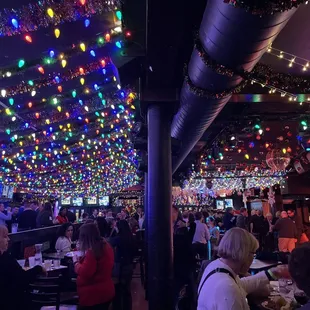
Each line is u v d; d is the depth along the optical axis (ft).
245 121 24.40
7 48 17.13
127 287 16.02
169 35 9.96
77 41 16.44
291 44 13.14
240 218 24.16
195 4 8.89
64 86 23.26
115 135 38.34
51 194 90.79
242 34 6.86
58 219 34.53
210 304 5.83
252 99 15.70
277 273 8.89
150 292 12.67
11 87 20.04
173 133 18.69
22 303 9.43
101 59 18.25
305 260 4.69
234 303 5.71
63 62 14.78
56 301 12.66
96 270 11.28
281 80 13.96
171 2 8.82
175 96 13.23
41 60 17.94
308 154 33.63
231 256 6.42
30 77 20.39
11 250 19.07
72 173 63.52
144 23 11.68
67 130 34.22
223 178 56.49
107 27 15.69
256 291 8.73
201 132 17.42
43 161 51.90
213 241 29.78
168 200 13.26
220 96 10.38
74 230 30.04
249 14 6.12
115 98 25.04
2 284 9.04
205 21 7.63
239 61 8.14
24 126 29.91
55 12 12.28
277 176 52.47
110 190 90.63
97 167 60.34
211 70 8.95
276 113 22.81
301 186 53.36
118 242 16.76
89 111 27.55
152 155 13.41
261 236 37.73
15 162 50.42
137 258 29.25
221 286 5.87
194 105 12.25
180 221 16.87
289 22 11.70
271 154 29.60
